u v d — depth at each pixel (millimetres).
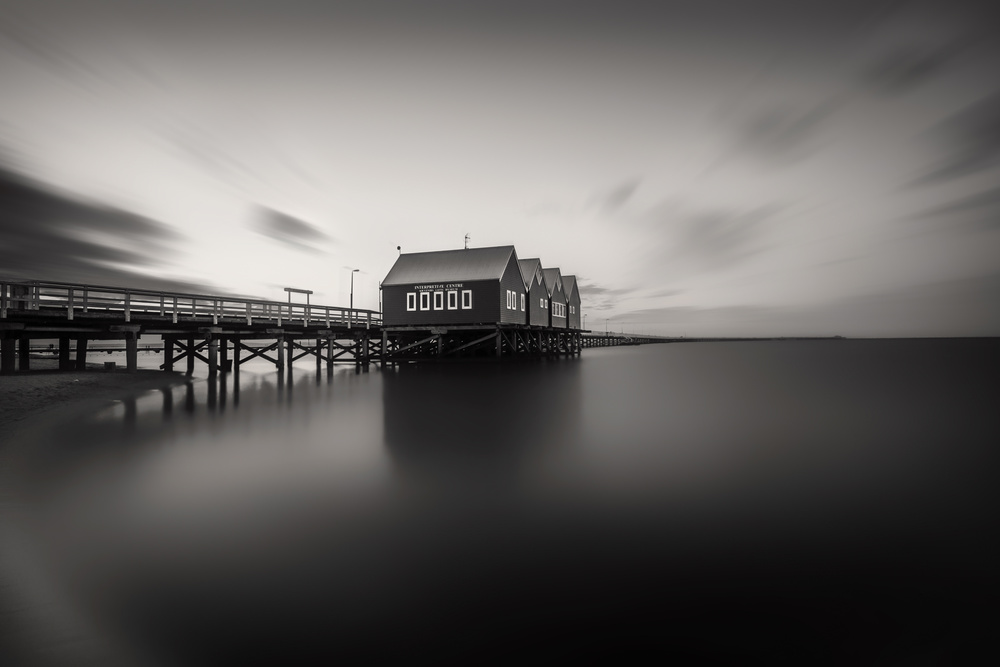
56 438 10680
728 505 6723
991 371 34344
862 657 3594
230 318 26672
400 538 5602
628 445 10375
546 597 4371
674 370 36000
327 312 31422
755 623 3986
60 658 3611
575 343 62125
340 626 3957
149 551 5270
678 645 3711
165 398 17031
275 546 5402
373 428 12055
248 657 3607
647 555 5188
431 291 35625
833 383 25531
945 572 4828
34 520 6098
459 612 4141
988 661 3537
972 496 7133
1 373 18000
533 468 8562
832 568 4906
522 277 41312
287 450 9797
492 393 19406
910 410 15719
